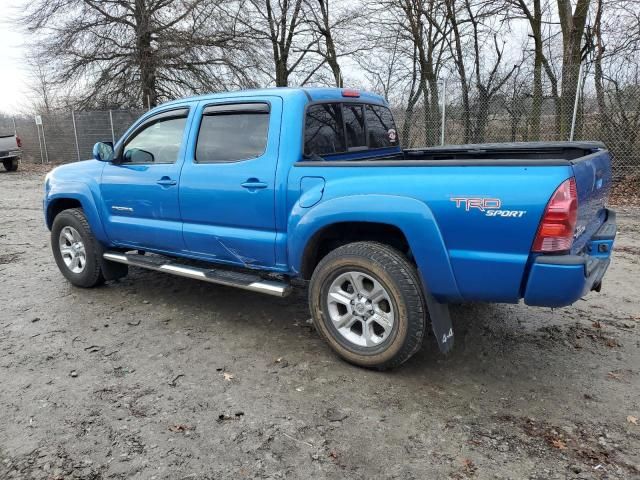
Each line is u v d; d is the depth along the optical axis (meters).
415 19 16.70
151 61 19.97
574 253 3.12
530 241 2.91
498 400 3.25
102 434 2.93
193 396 3.33
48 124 22.30
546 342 4.07
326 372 3.62
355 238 3.83
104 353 3.96
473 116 11.84
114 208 4.94
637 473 2.57
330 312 3.69
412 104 13.09
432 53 17.23
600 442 2.81
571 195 2.85
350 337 3.66
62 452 2.78
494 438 2.86
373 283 3.47
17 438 2.90
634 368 3.63
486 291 3.12
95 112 20.58
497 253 3.02
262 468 2.65
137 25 20.11
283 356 3.88
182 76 20.77
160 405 3.22
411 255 3.59
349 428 2.97
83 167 5.29
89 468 2.66
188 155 4.34
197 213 4.30
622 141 10.77
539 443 2.81
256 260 4.07
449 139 12.05
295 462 2.69
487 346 4.00
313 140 3.94
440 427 2.97
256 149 3.96
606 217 4.03
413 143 12.33
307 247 3.68
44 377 3.59
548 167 2.87
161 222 4.61
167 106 4.58
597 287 3.58
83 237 5.23
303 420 3.05
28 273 6.08
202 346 4.08
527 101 11.45
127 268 5.62
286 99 3.84
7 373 3.65
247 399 3.29
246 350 4.00
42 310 4.86
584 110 10.85
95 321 4.59
